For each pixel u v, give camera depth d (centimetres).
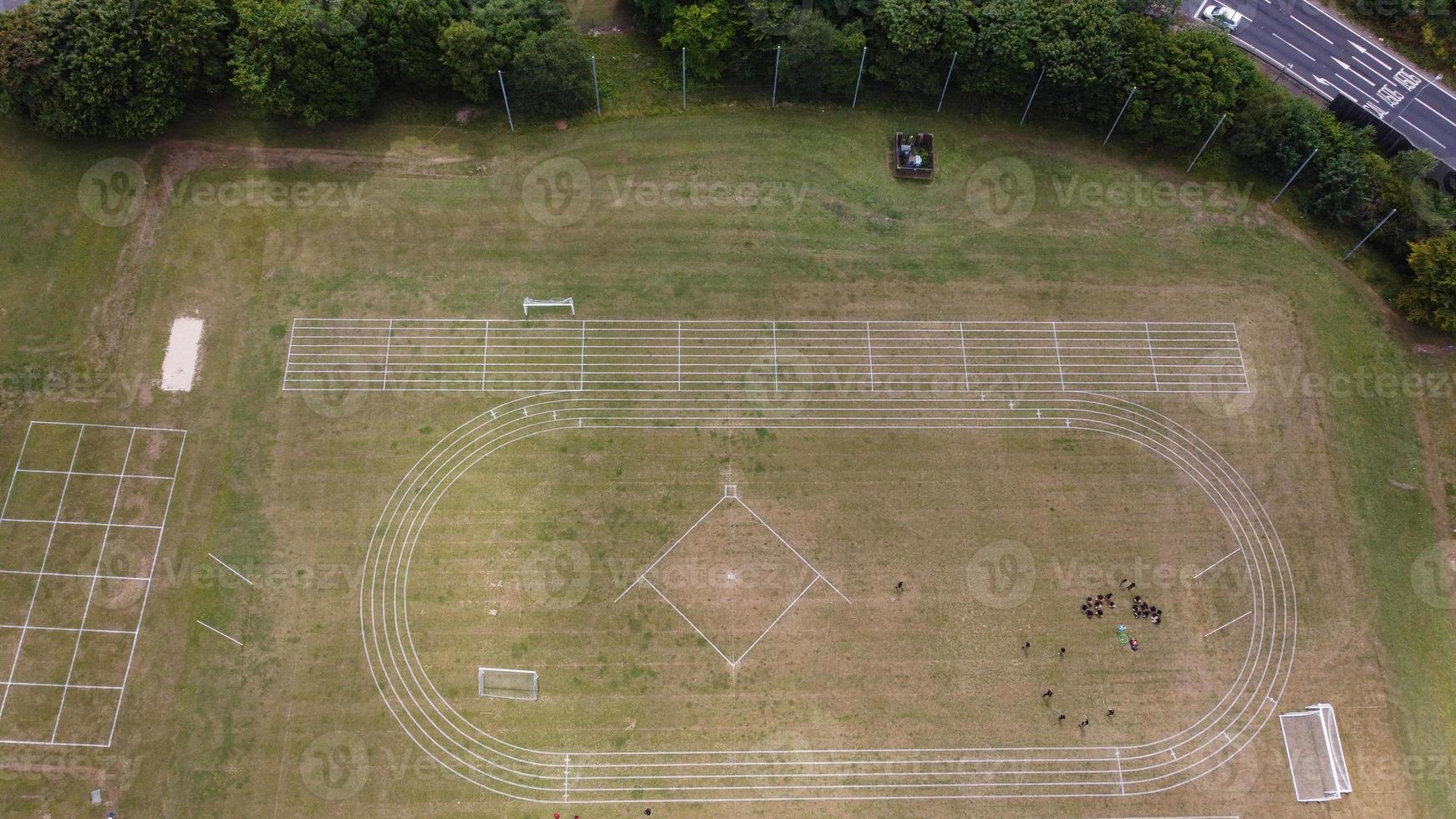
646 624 3650
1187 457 3941
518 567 3694
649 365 3984
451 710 3522
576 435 3869
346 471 3775
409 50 4069
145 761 3397
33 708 3428
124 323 3906
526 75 4091
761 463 3869
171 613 3556
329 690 3512
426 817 3406
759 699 3578
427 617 3625
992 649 3666
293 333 3950
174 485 3709
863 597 3712
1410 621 3728
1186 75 4062
